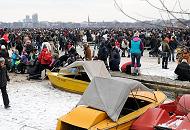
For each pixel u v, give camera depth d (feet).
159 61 72.33
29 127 29.58
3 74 34.86
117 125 23.73
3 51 57.11
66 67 44.80
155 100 29.58
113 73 53.88
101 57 58.49
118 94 25.61
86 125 23.06
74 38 115.03
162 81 45.32
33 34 125.59
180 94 39.37
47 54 51.75
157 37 89.97
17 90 44.55
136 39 52.21
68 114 24.70
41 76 51.98
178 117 25.61
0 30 101.96
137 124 24.76
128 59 80.33
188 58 48.57
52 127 29.68
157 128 23.45
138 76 50.83
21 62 56.90
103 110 24.71
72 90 42.93
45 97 40.73
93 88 26.84
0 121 31.12
